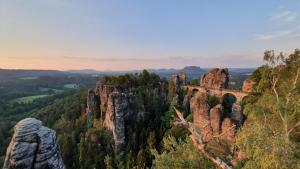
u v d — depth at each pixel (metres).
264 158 15.07
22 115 186.12
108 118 94.31
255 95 62.22
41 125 16.89
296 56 33.19
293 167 14.12
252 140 16.89
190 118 85.38
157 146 80.25
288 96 25.08
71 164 86.75
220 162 16.84
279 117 24.17
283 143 14.79
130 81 120.44
